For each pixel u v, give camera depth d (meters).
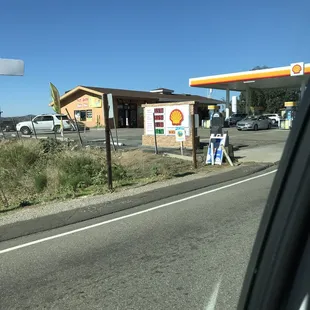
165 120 19.86
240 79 38.00
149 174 12.81
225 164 14.50
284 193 1.33
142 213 7.60
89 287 4.27
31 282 4.50
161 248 5.40
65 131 37.47
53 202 9.15
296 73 29.52
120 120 46.34
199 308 3.66
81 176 11.36
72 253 5.42
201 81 40.75
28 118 38.22
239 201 8.20
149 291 4.08
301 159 1.28
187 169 13.65
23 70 7.75
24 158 13.95
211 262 4.77
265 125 36.50
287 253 1.34
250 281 1.49
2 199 9.91
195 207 7.86
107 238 6.04
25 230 6.76
